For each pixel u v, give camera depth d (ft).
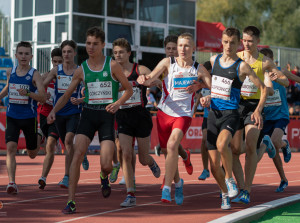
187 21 188.03
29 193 59.26
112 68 46.85
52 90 69.21
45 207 49.70
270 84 55.88
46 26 165.68
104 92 47.01
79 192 60.44
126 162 50.72
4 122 119.65
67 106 62.34
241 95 53.72
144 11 177.68
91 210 48.24
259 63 54.60
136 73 54.44
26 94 57.88
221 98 49.01
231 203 52.80
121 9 171.53
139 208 49.60
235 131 49.08
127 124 52.54
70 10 159.12
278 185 69.31
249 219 44.57
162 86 50.21
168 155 47.11
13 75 59.57
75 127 62.08
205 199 55.88
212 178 77.15
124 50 54.60
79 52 162.09
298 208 51.49
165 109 49.42
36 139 61.72
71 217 44.75
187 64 49.29
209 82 48.91
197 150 140.46
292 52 195.62
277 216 47.50
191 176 79.77
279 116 66.03
